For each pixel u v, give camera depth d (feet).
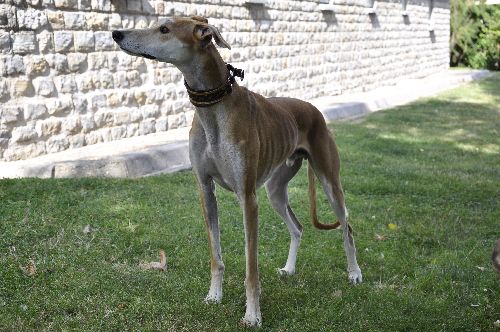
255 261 12.89
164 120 33.60
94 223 18.53
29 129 25.71
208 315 13.17
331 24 51.37
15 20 24.82
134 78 31.30
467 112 49.21
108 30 29.37
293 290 14.73
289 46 45.68
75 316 13.09
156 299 13.83
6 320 12.67
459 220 21.03
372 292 14.83
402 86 63.67
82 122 28.32
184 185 23.50
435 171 28.27
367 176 26.68
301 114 14.74
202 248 17.25
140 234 18.06
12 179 21.97
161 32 11.93
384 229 19.89
